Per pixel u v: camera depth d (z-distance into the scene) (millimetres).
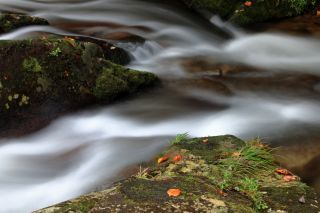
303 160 5078
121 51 7707
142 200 3373
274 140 5551
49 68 5895
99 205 3316
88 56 6242
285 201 3533
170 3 10961
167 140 5609
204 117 6336
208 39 9602
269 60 8547
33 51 5844
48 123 5836
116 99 6547
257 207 3410
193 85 7277
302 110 6566
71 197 4484
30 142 5566
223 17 10203
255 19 10016
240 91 7168
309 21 10078
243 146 4516
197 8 10539
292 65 8328
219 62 8328
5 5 10336
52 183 4762
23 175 4934
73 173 4941
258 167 4164
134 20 9898
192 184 3648
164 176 3863
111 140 5660
